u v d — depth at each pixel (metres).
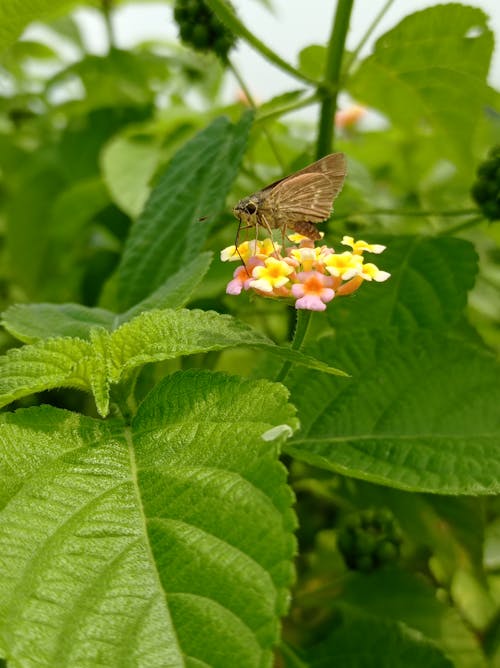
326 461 0.13
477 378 0.15
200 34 0.20
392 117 0.23
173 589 0.09
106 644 0.09
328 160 0.13
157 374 0.21
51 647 0.09
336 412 0.15
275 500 0.10
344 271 0.12
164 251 0.18
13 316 0.15
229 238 0.22
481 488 0.14
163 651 0.09
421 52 0.20
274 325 0.26
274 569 0.09
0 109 0.38
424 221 0.27
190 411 0.11
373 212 0.20
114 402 0.13
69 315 0.15
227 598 0.09
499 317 0.25
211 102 0.35
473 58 0.19
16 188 0.35
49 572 0.09
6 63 0.39
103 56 0.33
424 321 0.18
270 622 0.09
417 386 0.15
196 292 0.20
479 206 0.20
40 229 0.34
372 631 0.18
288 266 0.12
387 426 0.15
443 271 0.19
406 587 0.20
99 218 0.31
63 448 0.11
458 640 0.19
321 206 0.13
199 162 0.19
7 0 0.18
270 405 0.11
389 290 0.18
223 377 0.12
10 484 0.11
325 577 0.22
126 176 0.27
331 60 0.19
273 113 0.19
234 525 0.10
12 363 0.12
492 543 0.22
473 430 0.14
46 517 0.10
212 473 0.10
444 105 0.21
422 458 0.14
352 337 0.16
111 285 0.21
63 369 0.12
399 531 0.20
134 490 0.11
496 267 0.28
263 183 0.22
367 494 0.20
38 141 0.37
